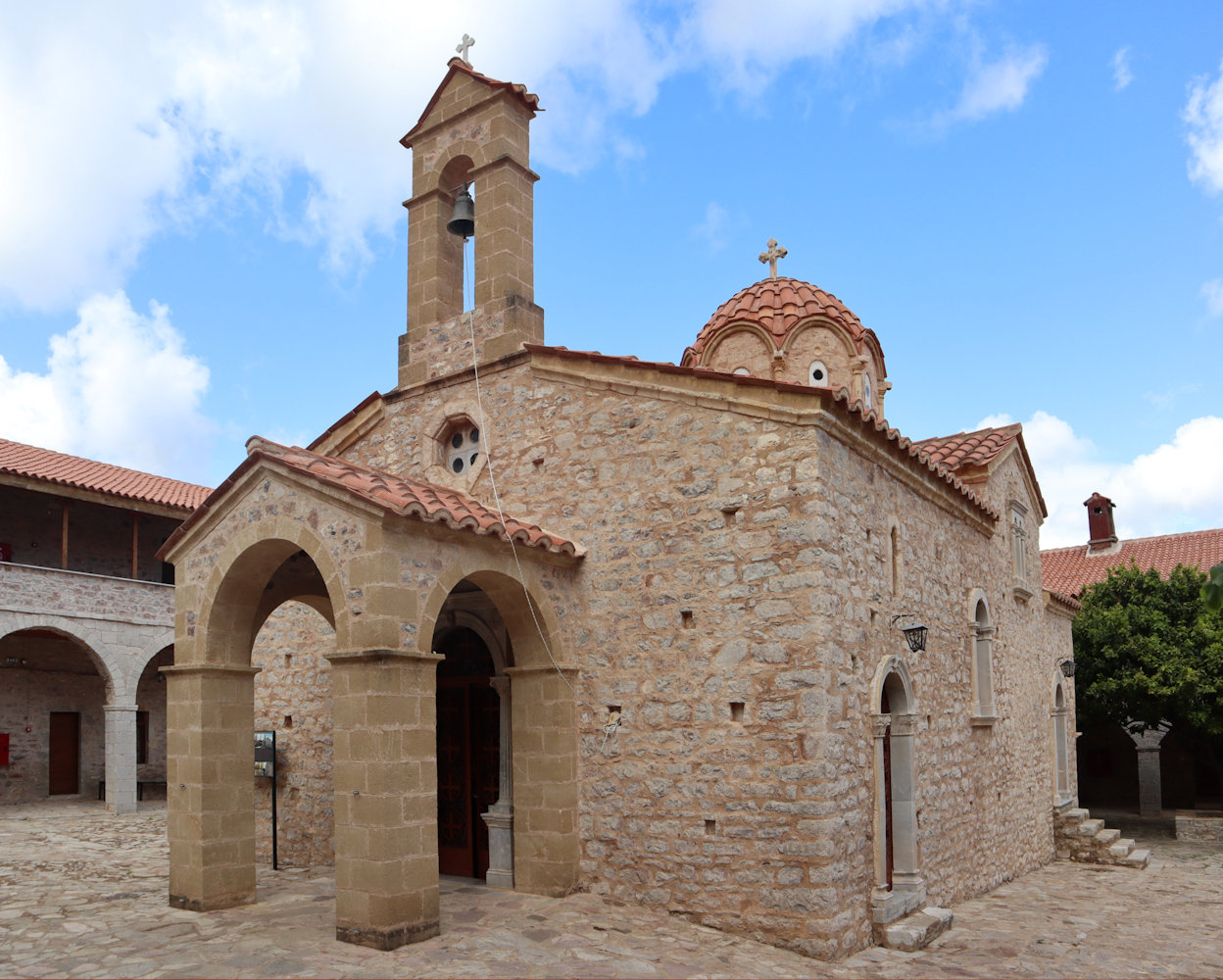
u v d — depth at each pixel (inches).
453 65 486.9
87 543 962.7
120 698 824.9
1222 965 368.2
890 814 410.0
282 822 501.4
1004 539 631.8
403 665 320.5
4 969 291.4
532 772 394.0
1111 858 661.9
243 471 369.4
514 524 377.1
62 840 615.5
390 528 326.6
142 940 322.3
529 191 475.2
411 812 315.9
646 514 391.9
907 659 424.5
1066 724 758.5
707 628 368.2
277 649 521.3
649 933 337.7
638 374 399.9
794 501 353.7
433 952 302.8
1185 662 825.5
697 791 360.2
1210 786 1036.5
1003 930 414.6
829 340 550.6
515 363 442.9
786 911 331.9
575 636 402.9
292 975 279.0
